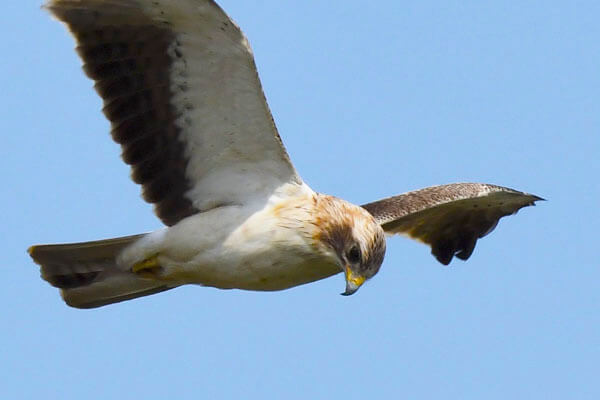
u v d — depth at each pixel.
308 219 14.14
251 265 14.22
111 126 14.05
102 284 15.10
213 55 13.42
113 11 13.42
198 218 14.37
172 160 14.40
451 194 17.05
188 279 14.70
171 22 13.34
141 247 14.60
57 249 14.87
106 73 13.81
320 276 14.52
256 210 14.23
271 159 14.21
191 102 13.94
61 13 13.48
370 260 14.16
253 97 13.64
